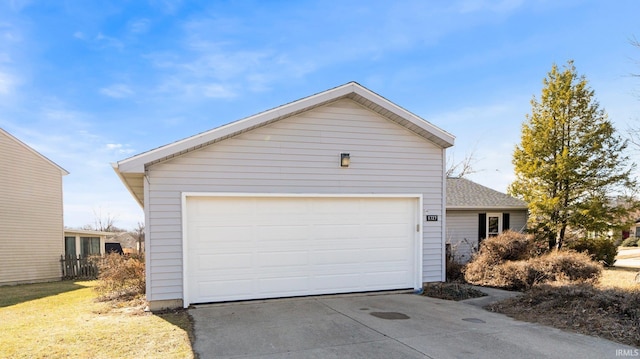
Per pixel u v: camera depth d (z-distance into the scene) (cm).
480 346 439
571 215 1408
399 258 782
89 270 1605
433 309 629
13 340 476
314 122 728
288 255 708
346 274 745
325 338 470
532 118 1509
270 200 703
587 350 423
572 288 628
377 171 766
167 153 619
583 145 1400
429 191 804
